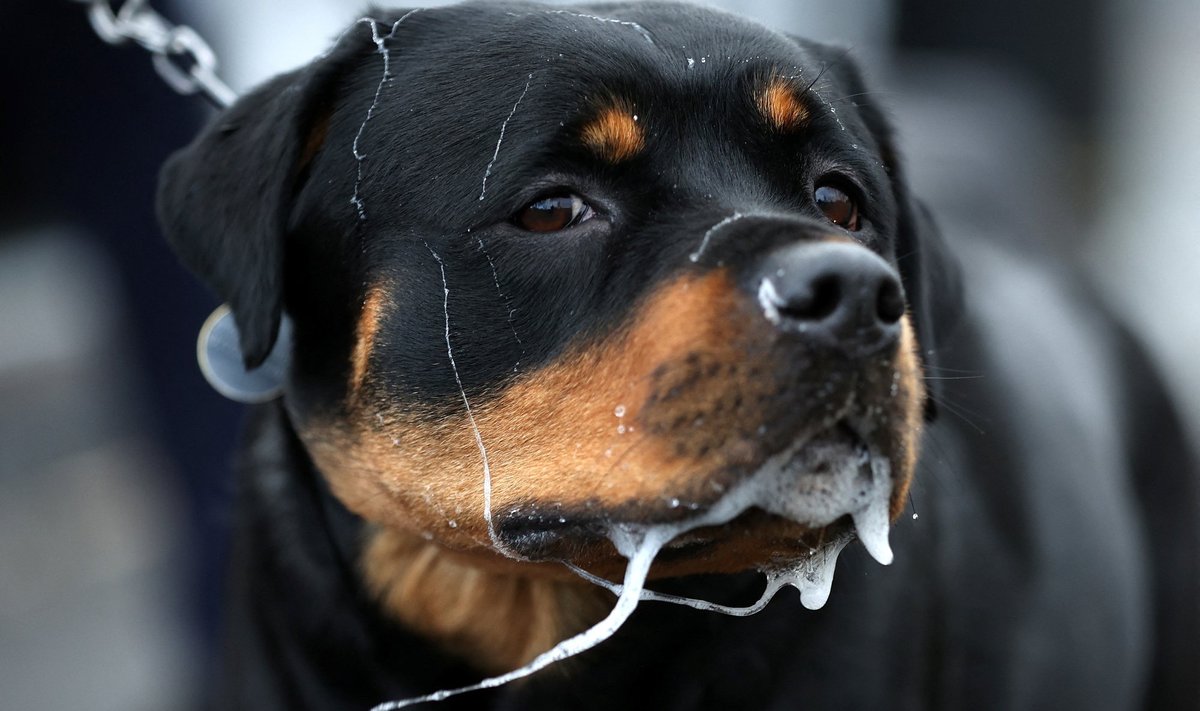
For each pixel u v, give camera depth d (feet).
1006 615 14.19
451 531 10.74
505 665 12.25
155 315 17.54
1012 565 14.49
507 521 10.17
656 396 9.23
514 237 10.34
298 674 12.35
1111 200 44.34
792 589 11.72
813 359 8.68
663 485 9.15
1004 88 37.63
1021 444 15.31
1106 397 17.76
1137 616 16.70
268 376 13.15
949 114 25.25
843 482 9.01
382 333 10.93
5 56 16.83
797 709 11.67
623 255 10.04
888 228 12.13
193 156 12.25
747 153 10.71
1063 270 19.89
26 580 21.40
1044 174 26.91
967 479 14.43
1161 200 44.65
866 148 12.01
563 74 10.44
